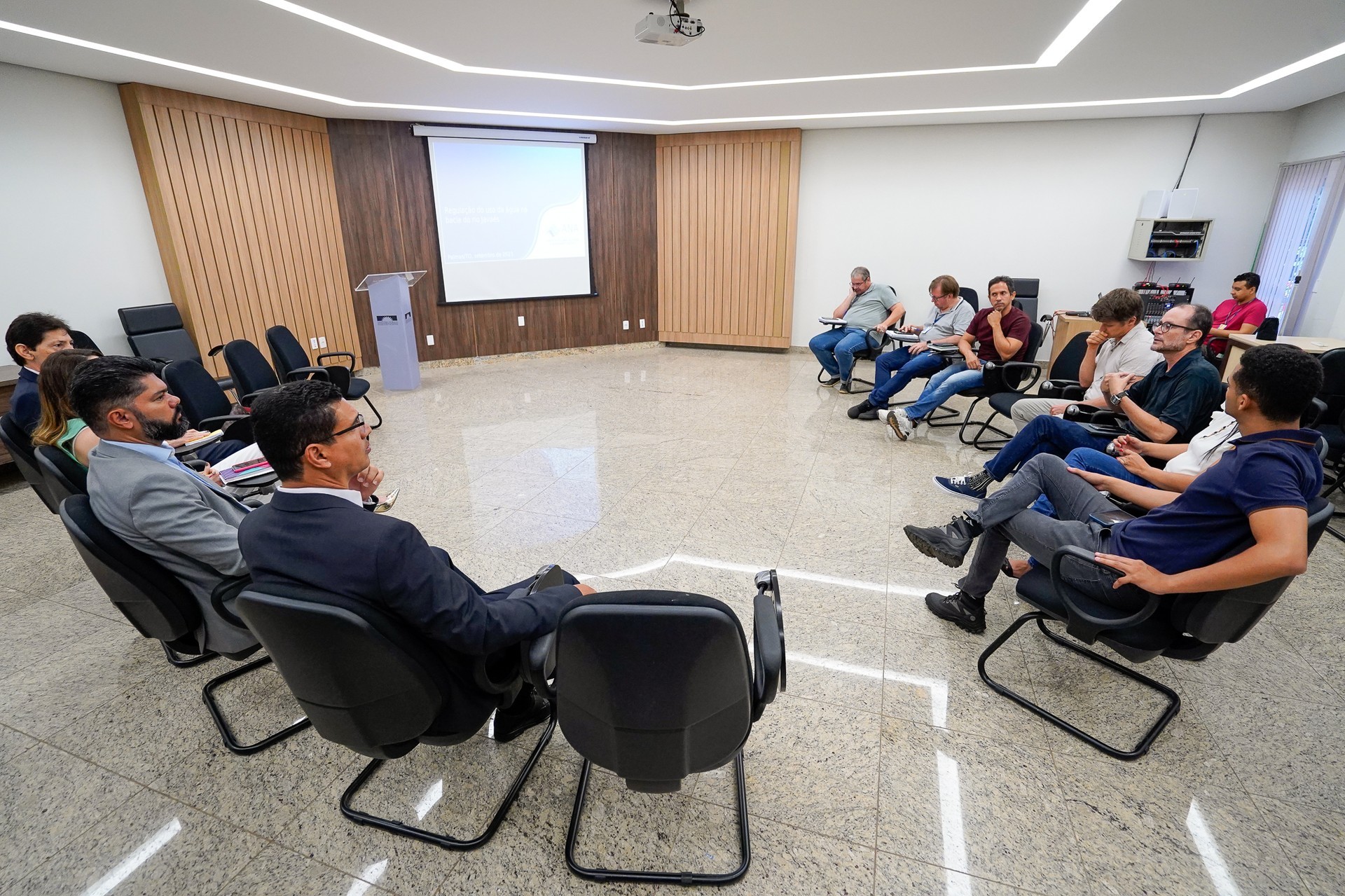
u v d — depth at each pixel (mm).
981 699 1885
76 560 2764
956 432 4508
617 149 7059
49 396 2006
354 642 1066
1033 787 1580
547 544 2863
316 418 1147
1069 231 6383
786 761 1673
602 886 1360
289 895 1342
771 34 3555
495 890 1354
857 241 7000
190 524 1486
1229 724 1771
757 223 7125
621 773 1211
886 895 1328
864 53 3906
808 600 2406
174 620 1537
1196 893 1317
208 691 1896
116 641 2195
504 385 5996
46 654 2123
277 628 1077
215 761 1687
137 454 1531
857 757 1683
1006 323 4188
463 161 6445
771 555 2752
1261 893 1315
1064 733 1749
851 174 6820
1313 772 1610
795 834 1470
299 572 1088
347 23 3295
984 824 1485
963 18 3311
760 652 1268
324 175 5941
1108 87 4789
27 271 4230
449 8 3107
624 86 4773
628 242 7445
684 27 3115
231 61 3973
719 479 3627
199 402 3189
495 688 1375
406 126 6152
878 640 2170
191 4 2990
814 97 5168
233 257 5316
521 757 1699
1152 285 5992
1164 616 1607
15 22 3217
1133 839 1439
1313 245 5328
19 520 3178
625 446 4230
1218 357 4832
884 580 2547
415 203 6387
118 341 4750
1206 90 4875
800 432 4527
